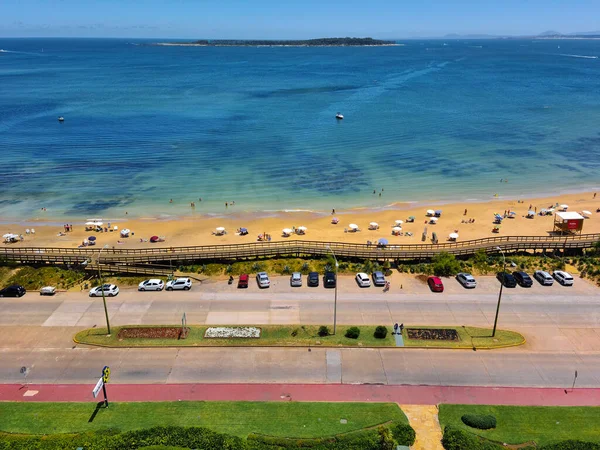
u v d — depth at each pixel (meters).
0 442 33.44
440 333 47.41
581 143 131.50
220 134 139.38
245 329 48.12
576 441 33.41
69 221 82.88
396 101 194.00
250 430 35.16
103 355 44.62
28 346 46.03
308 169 109.81
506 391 39.91
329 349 45.28
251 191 96.81
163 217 84.44
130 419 36.41
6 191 96.50
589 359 44.19
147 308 52.75
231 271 61.09
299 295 55.56
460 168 111.50
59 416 36.72
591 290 56.44
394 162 115.19
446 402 38.59
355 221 82.56
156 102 193.38
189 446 32.81
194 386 40.47
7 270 60.72
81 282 58.69
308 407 37.69
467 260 63.97
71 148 125.81
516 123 153.88
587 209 87.19
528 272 61.12
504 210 86.88
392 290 56.69
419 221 82.12
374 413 37.00
